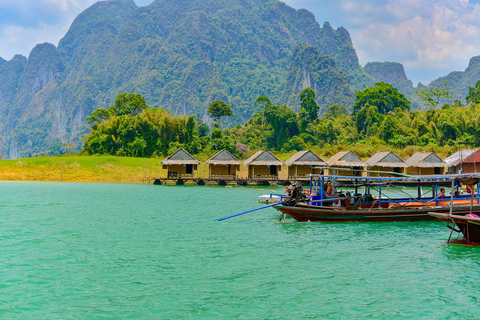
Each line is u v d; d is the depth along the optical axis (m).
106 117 114.19
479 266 18.03
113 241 22.17
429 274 16.92
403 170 62.22
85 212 32.22
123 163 72.56
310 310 13.22
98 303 13.55
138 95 117.31
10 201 38.19
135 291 14.61
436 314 13.09
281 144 142.50
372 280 16.09
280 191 51.72
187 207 35.88
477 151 58.12
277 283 15.58
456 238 23.28
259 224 27.72
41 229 25.08
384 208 28.70
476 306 13.74
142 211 33.22
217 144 100.44
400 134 108.00
